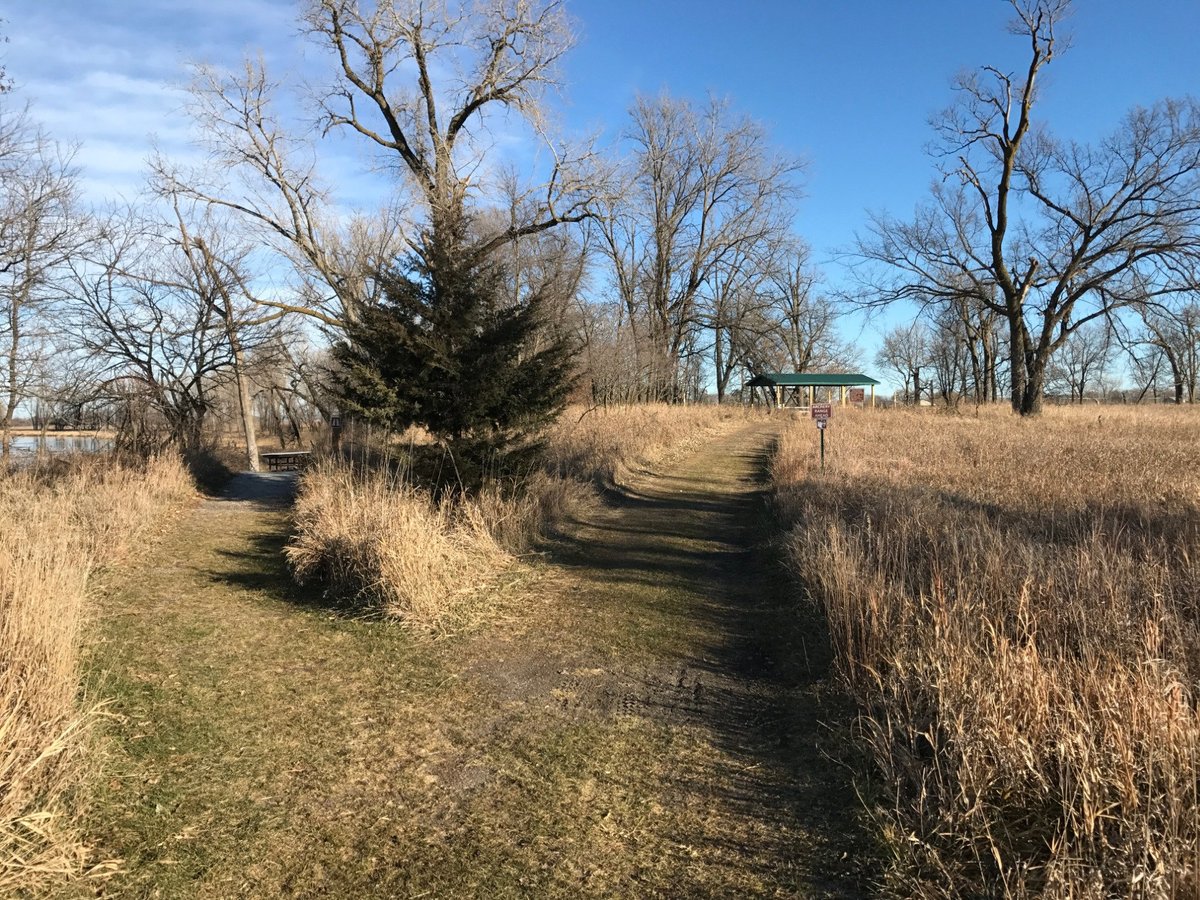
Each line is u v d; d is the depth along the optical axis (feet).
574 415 79.82
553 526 34.58
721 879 10.03
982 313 170.81
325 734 14.19
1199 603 17.39
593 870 10.23
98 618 20.61
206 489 57.72
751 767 13.15
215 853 10.37
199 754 13.17
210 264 69.87
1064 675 12.86
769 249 154.10
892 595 17.80
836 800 11.94
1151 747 10.24
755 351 168.55
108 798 11.46
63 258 50.26
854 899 9.56
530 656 18.74
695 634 20.57
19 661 11.94
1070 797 10.38
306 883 9.84
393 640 19.72
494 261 35.22
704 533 35.35
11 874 9.05
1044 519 28.14
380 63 62.69
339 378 34.63
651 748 13.87
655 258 151.12
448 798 12.03
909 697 13.62
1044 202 107.34
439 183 57.57
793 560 25.21
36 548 17.69
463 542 26.37
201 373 72.74
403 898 9.59
